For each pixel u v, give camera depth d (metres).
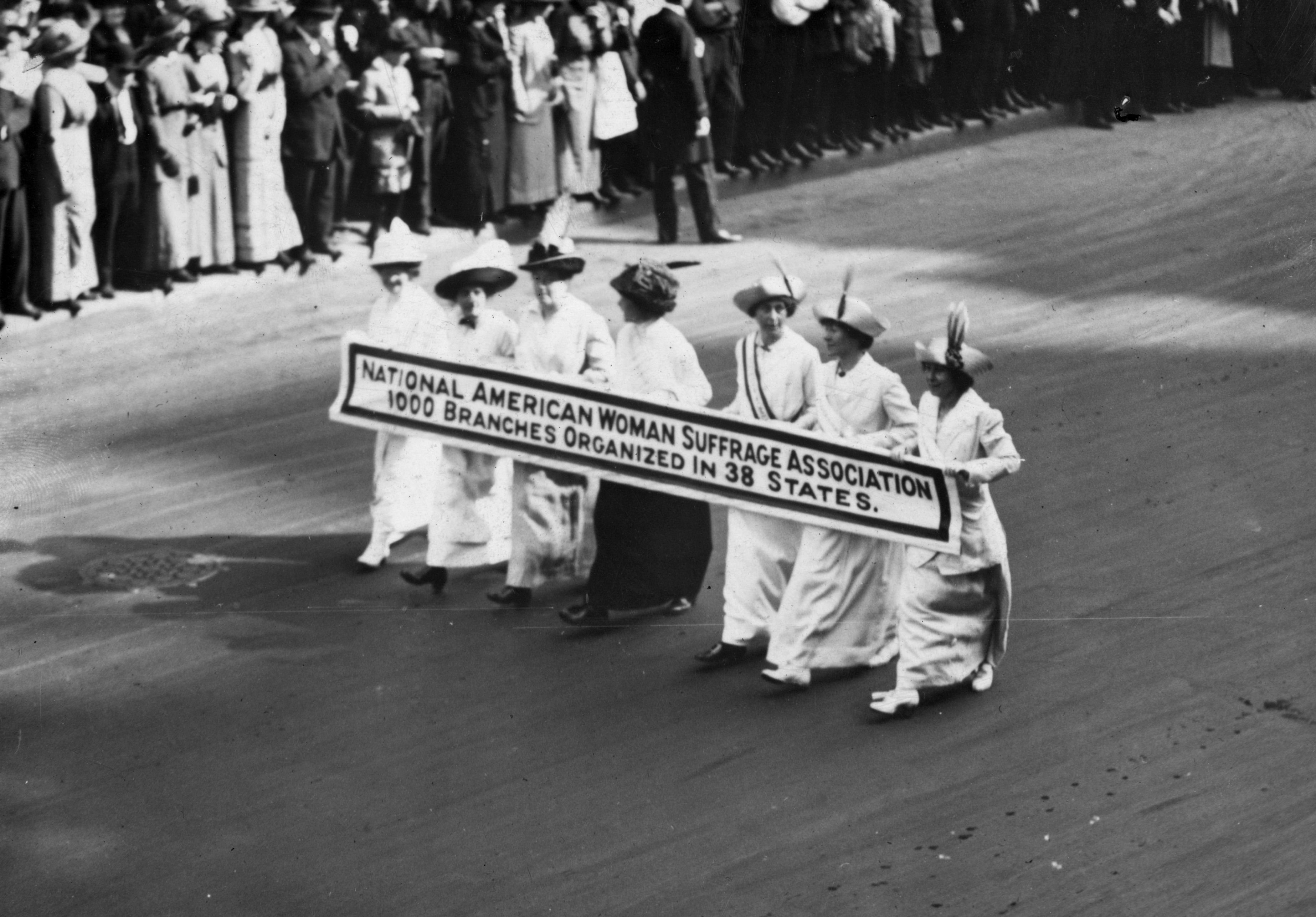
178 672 10.62
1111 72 22.00
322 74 15.86
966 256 17.42
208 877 8.79
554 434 11.01
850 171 19.92
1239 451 13.41
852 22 19.27
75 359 14.39
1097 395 14.43
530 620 11.20
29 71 14.60
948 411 9.88
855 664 10.36
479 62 16.55
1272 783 9.20
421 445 11.77
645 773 9.51
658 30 16.73
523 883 8.66
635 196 18.19
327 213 16.27
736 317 15.46
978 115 21.17
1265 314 16.12
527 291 15.73
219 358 14.64
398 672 10.58
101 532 12.22
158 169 15.25
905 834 8.90
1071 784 9.27
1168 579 11.50
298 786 9.53
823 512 10.16
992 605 10.08
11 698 10.37
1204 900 8.29
